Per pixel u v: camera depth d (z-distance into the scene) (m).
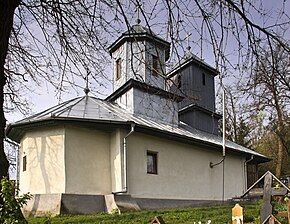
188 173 20.42
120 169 17.06
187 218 13.14
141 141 18.34
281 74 5.69
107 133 17.92
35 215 15.38
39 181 16.81
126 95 20.58
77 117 16.73
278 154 27.97
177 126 22.06
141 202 17.55
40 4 6.81
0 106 5.52
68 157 16.62
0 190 4.93
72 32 6.98
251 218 12.84
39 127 17.31
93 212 16.03
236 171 24.08
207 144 21.25
